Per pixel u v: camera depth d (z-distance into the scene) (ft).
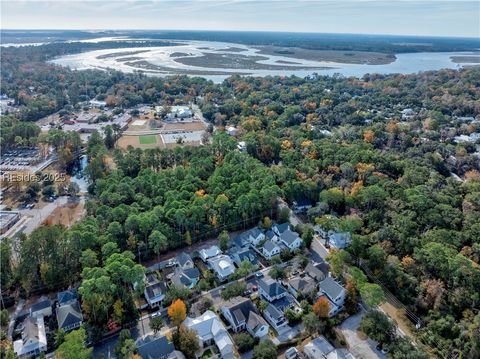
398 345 219.20
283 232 341.41
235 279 293.43
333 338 240.73
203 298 270.67
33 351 228.02
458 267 266.98
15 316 257.96
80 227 309.42
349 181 426.92
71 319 243.81
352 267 287.48
